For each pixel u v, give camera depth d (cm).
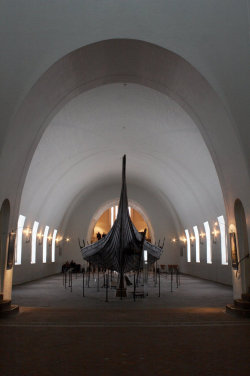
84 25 966
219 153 1138
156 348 607
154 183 3103
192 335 708
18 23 966
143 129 2025
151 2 976
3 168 1002
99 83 1219
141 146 2312
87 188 3309
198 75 982
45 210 2541
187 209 2791
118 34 962
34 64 959
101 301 1445
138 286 2131
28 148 1142
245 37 964
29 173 1942
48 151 1959
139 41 970
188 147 1962
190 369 498
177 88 1148
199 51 970
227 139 1041
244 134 971
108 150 2438
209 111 1070
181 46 970
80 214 3581
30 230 2323
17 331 743
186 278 2744
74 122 1839
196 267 2858
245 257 1111
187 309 1113
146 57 1053
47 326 798
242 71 966
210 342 650
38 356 557
